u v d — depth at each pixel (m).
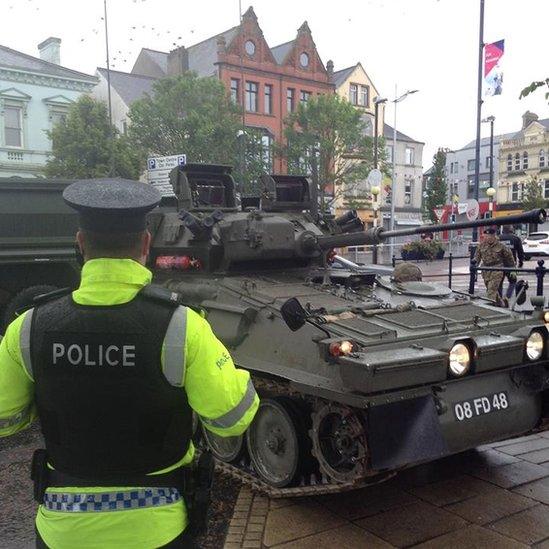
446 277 19.89
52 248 8.82
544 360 4.52
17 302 8.50
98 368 1.92
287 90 37.66
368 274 5.66
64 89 27.83
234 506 4.32
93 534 1.93
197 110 22.91
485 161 58.31
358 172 29.11
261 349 4.52
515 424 4.45
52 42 30.64
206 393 2.00
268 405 4.48
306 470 4.25
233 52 35.03
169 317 1.98
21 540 3.93
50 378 1.95
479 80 20.80
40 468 2.09
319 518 4.07
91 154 20.55
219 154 22.88
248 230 5.32
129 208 2.00
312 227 6.05
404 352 3.74
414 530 3.89
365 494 4.43
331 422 4.06
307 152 27.14
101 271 2.02
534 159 54.62
